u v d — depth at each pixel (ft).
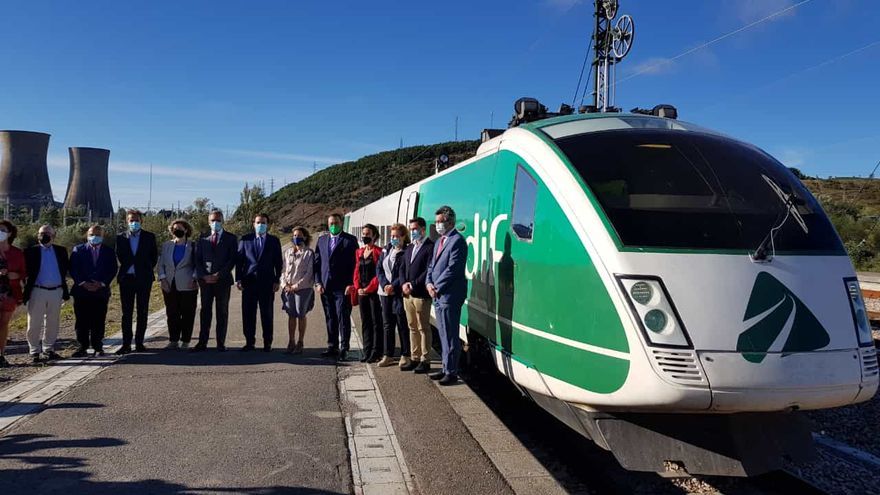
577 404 14.11
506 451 17.11
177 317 29.35
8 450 16.14
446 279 21.52
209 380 23.43
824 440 18.76
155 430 17.80
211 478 14.57
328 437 17.48
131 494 13.64
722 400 11.83
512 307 17.46
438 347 32.30
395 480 14.75
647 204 14.15
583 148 16.02
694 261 12.84
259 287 28.68
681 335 12.10
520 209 17.42
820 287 13.01
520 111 22.56
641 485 15.39
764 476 15.53
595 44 56.24
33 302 26.20
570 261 14.28
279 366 25.93
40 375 23.99
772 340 12.14
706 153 15.92
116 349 29.40
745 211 14.21
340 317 27.55
